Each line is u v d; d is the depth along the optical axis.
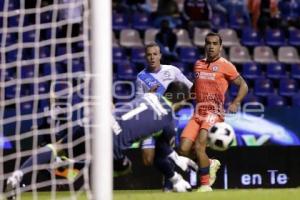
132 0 54.25
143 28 52.91
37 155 25.09
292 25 55.84
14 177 25.03
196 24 53.38
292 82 50.31
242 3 55.38
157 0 55.44
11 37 45.59
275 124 37.28
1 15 27.16
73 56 25.33
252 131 37.03
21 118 27.92
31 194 31.00
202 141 30.28
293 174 37.31
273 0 55.62
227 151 36.62
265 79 50.00
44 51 45.03
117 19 52.78
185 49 50.91
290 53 53.12
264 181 37.03
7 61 44.69
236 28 54.53
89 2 19.16
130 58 50.31
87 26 20.53
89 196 20.30
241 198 22.67
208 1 54.94
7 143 33.31
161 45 49.66
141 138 25.47
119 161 25.75
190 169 33.09
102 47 18.89
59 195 29.14
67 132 26.33
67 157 25.50
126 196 23.52
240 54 52.47
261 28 54.53
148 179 35.75
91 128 19.22
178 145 35.03
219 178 36.56
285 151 37.25
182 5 56.31
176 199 22.66
